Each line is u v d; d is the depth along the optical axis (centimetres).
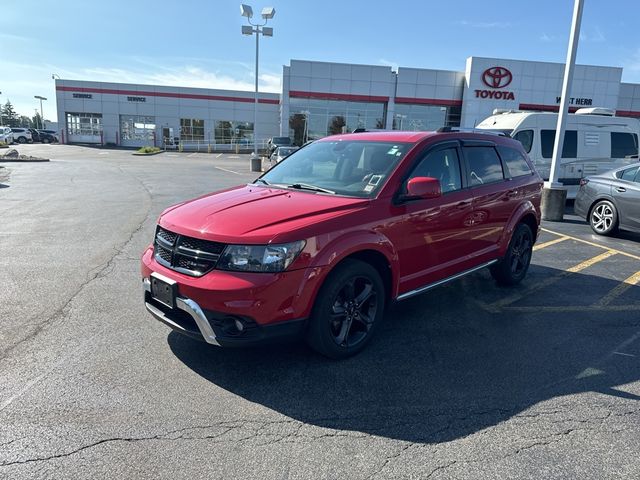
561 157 1175
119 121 4706
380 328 448
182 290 336
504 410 314
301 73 3247
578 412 313
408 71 3275
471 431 291
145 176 1909
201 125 4731
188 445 272
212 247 333
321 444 276
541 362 385
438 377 357
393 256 393
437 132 468
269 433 285
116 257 669
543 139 1204
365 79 3275
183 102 4672
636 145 1288
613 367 379
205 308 323
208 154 4162
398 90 3297
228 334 324
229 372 357
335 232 349
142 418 296
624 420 304
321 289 347
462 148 482
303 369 364
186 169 2411
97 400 315
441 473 253
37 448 266
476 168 498
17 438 274
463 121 3262
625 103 3491
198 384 338
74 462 255
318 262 336
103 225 889
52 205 1117
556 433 289
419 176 424
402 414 308
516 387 345
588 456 268
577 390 342
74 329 426
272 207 367
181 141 4734
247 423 294
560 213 1084
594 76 3231
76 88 4622
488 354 397
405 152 425
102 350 387
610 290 575
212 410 307
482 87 3175
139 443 272
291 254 325
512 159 568
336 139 505
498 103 3198
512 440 282
